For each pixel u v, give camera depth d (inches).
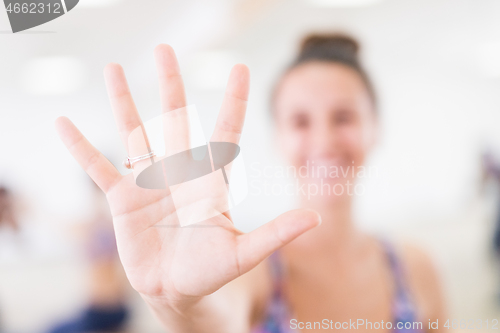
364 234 27.5
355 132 29.1
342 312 23.9
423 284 25.7
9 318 31.7
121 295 30.1
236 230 16.2
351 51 30.3
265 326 22.7
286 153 29.0
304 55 29.8
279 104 29.7
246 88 17.1
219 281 15.9
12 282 32.2
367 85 30.2
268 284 23.2
